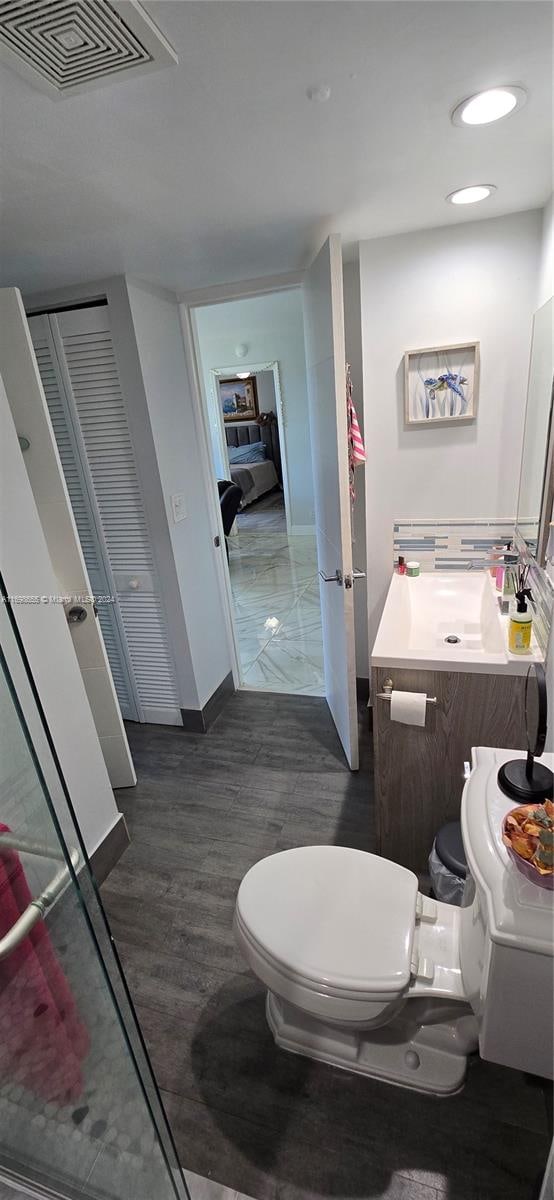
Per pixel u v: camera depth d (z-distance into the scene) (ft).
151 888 6.11
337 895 4.11
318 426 7.48
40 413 6.03
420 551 7.78
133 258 6.12
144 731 9.27
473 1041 4.07
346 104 3.41
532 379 6.28
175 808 7.32
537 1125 3.89
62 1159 3.55
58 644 5.58
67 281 6.76
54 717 5.52
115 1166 3.47
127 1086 3.33
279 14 2.58
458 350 6.71
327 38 2.78
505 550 7.37
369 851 6.31
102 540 8.29
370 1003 3.54
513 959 2.68
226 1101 4.19
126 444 7.58
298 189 4.71
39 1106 3.59
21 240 5.26
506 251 6.25
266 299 13.85
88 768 6.05
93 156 3.81
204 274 7.10
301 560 19.10
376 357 7.06
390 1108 4.05
